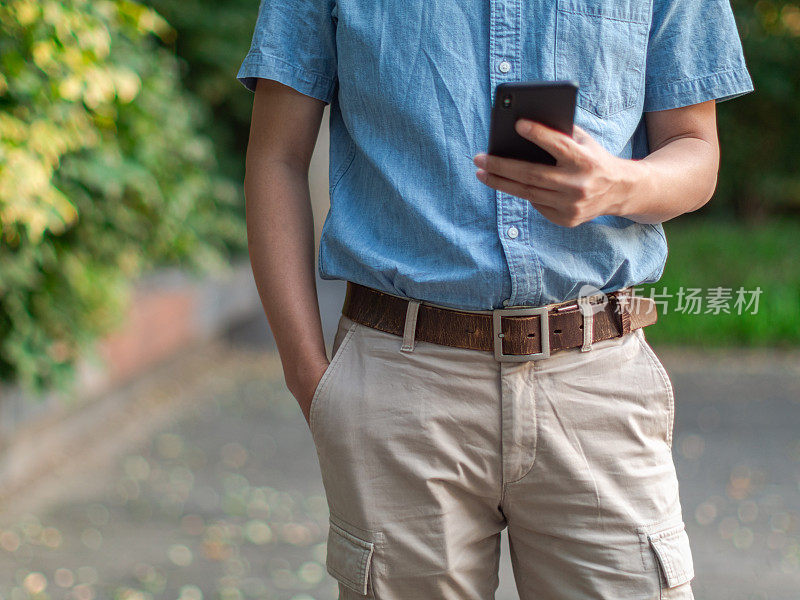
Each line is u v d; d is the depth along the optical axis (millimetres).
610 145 1794
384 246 1843
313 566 4488
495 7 1755
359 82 1823
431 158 1780
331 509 1946
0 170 3965
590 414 1835
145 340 8453
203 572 4379
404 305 1837
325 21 1919
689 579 1898
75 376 5551
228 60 14539
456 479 1836
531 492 1856
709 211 22344
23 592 4059
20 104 4305
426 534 1852
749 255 14664
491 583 1986
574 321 1812
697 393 8680
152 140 6023
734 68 1871
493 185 1559
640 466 1879
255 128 2031
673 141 1889
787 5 19047
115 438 6918
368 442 1845
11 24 4090
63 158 5062
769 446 6812
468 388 1809
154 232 6527
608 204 1586
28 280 4875
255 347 11367
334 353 1925
